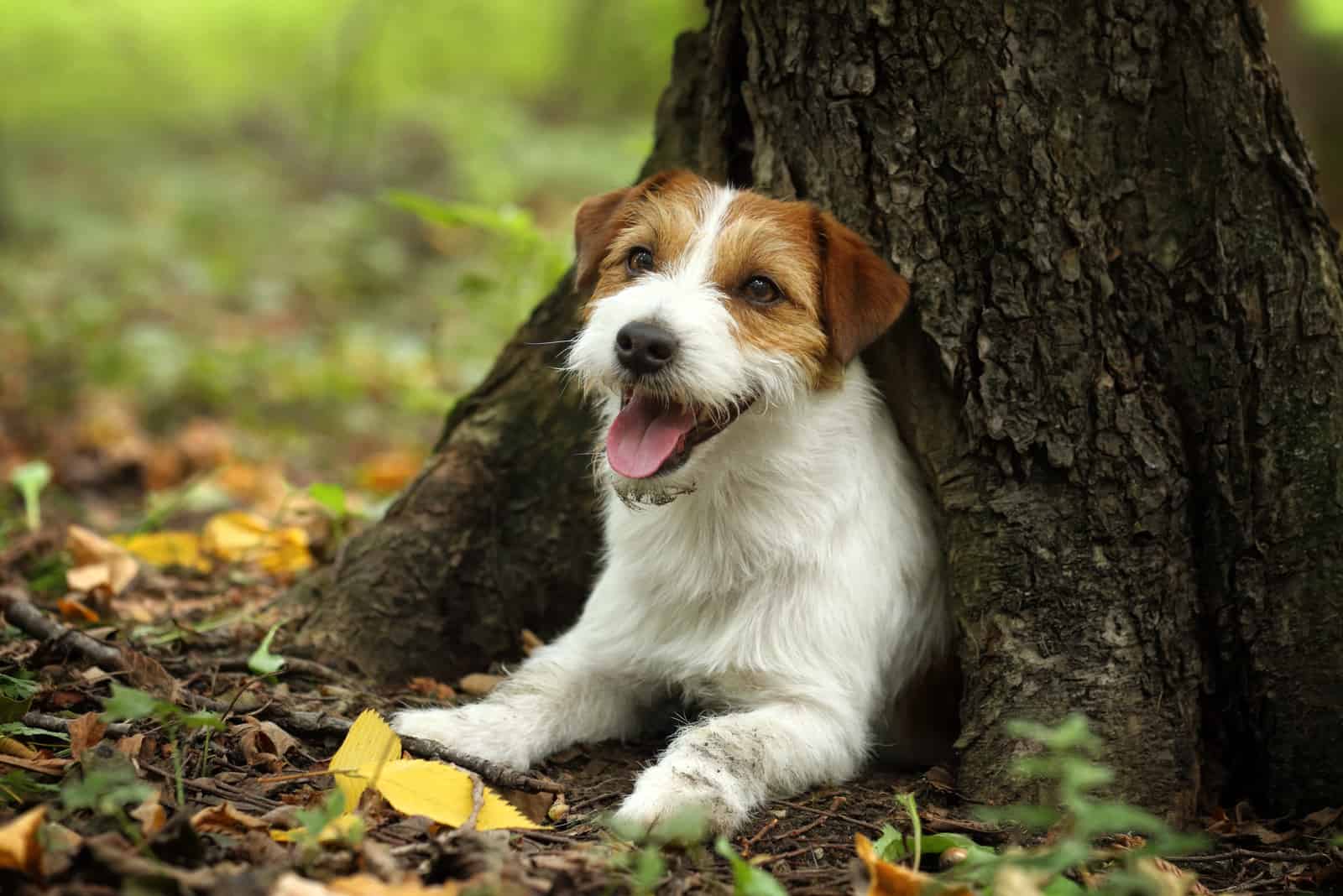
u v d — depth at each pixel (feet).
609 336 14.20
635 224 15.74
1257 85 14.40
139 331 38.11
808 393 14.78
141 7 61.21
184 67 64.49
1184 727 14.03
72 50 59.36
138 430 32.19
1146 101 14.42
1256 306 14.34
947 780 14.65
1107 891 10.95
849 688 14.80
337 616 17.76
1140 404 14.51
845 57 15.19
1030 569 14.47
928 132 14.92
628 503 14.75
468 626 18.45
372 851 10.80
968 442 14.92
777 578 14.92
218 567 21.86
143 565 20.95
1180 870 12.16
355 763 12.91
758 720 14.19
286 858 10.71
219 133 67.72
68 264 47.44
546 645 17.99
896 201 15.07
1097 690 13.93
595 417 18.61
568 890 10.57
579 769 15.08
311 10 64.49
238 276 48.24
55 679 15.05
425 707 16.26
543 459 18.79
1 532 22.31
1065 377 14.55
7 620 16.24
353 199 59.06
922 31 14.79
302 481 29.63
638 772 15.06
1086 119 14.52
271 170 62.95
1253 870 12.75
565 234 37.24
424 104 61.26
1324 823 13.70
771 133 15.98
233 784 12.73
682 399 13.97
